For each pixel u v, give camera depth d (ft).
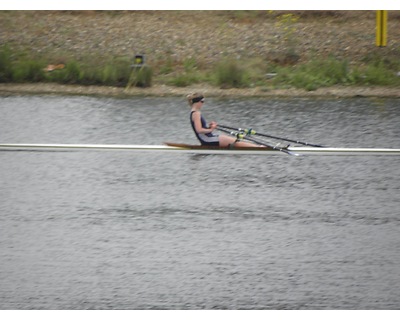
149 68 344.49
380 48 363.76
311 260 155.74
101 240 165.99
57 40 373.61
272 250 160.66
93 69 347.36
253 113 295.07
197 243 164.35
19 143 244.01
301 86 339.16
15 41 372.17
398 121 277.44
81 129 265.34
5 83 346.95
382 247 161.79
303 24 380.58
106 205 187.21
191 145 230.89
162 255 158.30
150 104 313.53
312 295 142.41
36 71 349.00
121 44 370.94
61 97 327.26
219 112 297.53
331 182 203.51
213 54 365.40
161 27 382.01
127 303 140.26
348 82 342.44
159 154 230.07
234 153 228.63
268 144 236.63
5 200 190.90
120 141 247.09
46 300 141.18
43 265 153.99
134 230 171.53
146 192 196.34
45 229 171.94
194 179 206.69
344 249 160.86
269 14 388.78
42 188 199.93
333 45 367.25
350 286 145.48
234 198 191.42
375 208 184.34
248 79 345.10
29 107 304.30
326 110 299.17
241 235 168.25
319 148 231.30
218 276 149.28
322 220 176.55
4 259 156.56
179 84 344.49
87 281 147.64
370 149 231.30
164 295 142.82
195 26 382.63
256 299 141.28
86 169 216.54
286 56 360.48
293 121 279.28
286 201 189.16
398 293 142.82
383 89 336.49
